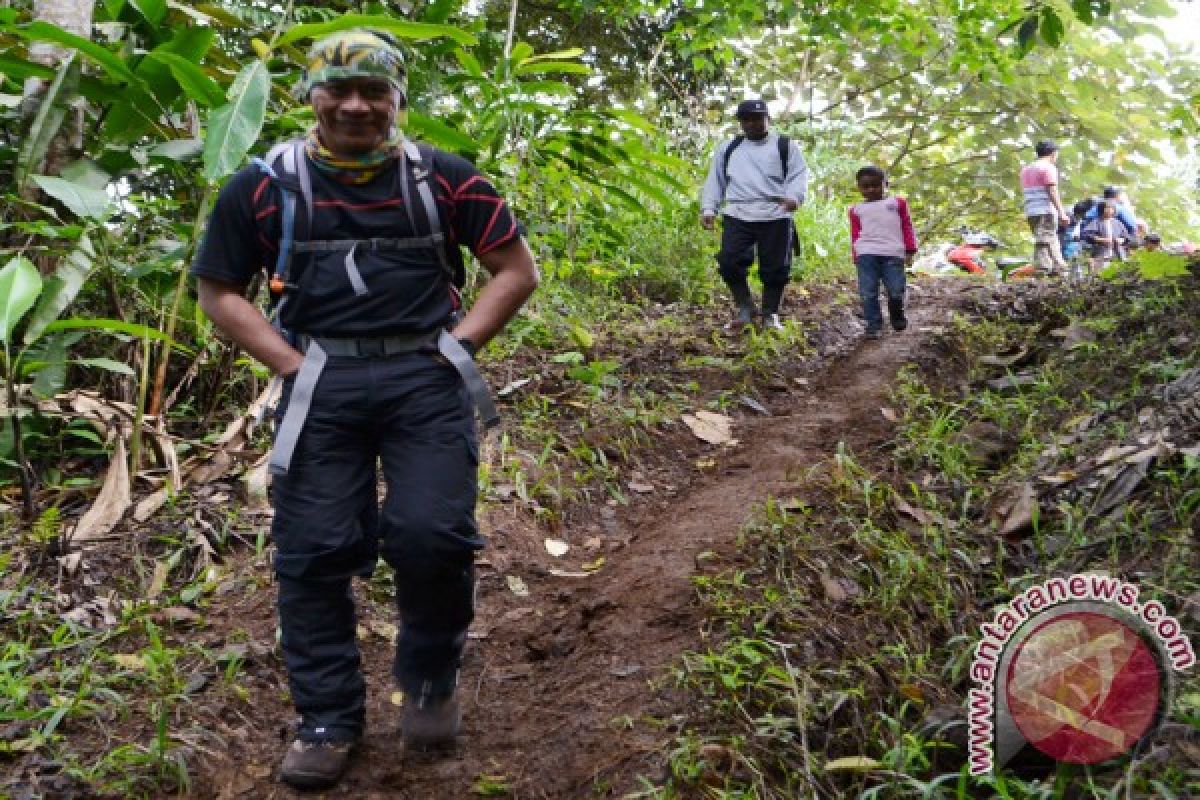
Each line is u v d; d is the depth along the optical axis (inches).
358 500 102.6
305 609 103.3
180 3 199.9
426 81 242.7
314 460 100.7
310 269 98.7
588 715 114.7
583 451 190.2
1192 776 92.5
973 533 155.7
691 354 261.9
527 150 262.4
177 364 194.2
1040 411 196.5
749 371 250.5
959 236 700.7
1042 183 458.3
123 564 148.0
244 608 139.3
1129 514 138.5
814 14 403.5
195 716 114.7
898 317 301.0
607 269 325.4
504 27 494.9
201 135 203.6
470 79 250.2
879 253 297.0
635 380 233.9
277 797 104.1
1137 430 163.3
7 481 169.2
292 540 101.0
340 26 174.2
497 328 104.3
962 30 423.8
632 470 193.3
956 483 172.7
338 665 104.7
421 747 109.9
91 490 167.6
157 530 154.8
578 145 273.6
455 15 266.4
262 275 196.5
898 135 666.8
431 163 101.0
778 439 206.7
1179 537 129.2
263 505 163.9
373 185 99.0
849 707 111.8
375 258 99.0
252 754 110.7
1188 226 640.4
